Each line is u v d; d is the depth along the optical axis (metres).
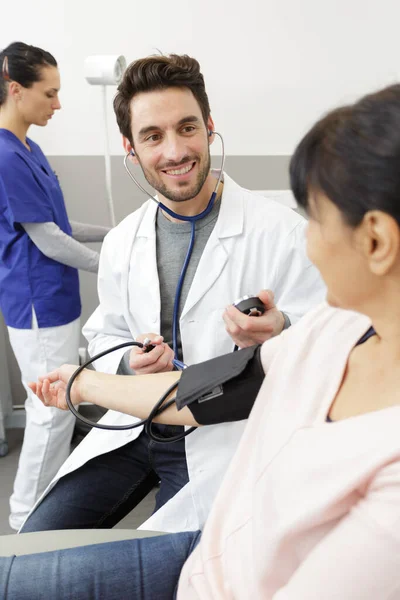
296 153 0.53
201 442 1.19
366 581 0.50
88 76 2.08
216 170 1.34
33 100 1.91
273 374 0.74
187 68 1.16
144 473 1.33
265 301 1.10
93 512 1.29
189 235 1.29
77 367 1.10
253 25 2.25
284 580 0.64
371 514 0.51
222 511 0.76
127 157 1.33
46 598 0.81
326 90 2.32
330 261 0.53
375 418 0.55
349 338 0.67
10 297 1.99
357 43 2.26
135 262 1.33
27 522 1.26
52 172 2.11
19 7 2.25
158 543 0.88
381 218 0.47
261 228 1.25
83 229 2.28
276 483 0.62
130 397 1.01
